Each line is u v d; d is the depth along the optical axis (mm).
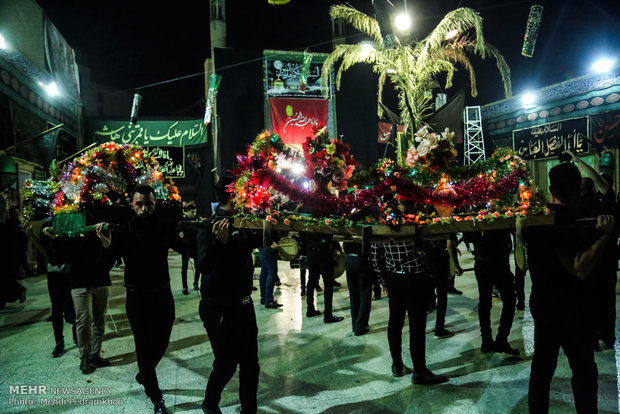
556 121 19438
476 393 3391
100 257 3285
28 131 12320
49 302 7570
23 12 12250
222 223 2805
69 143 16641
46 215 4832
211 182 20719
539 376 2514
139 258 3244
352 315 5156
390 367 4035
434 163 3713
